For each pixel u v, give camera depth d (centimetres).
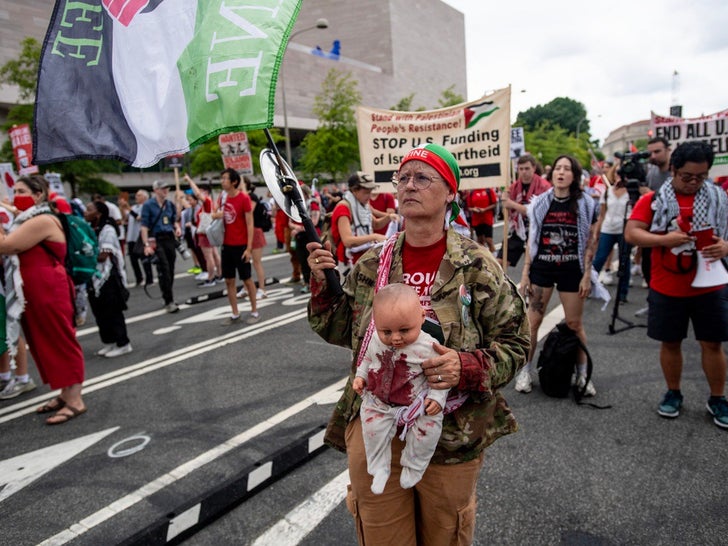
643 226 352
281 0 188
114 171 2341
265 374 496
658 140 611
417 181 167
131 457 351
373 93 4828
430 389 156
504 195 523
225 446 357
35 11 2695
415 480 159
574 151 6153
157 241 791
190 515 263
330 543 254
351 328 197
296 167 4175
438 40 6084
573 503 274
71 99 226
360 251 509
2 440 391
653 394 405
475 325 170
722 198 328
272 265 1285
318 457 335
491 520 264
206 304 851
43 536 273
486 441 173
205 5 197
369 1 5112
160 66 206
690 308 346
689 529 250
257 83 181
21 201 405
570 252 396
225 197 670
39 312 400
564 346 393
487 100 521
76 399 429
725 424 343
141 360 568
